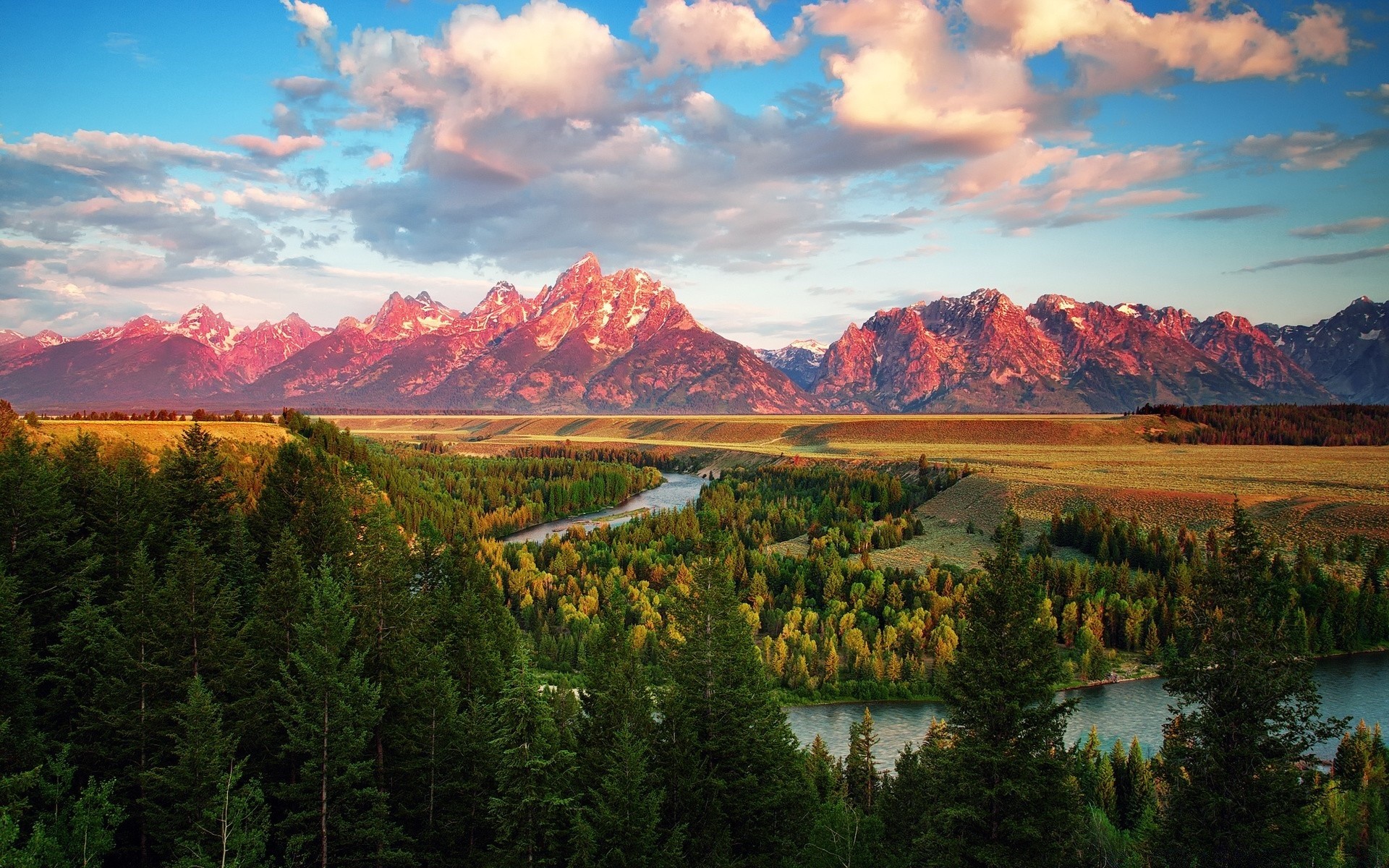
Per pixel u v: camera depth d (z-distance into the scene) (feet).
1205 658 135.13
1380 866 175.94
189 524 193.26
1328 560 439.63
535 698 148.25
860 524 584.40
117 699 156.25
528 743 144.87
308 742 146.41
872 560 501.56
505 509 651.25
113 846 134.51
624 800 140.15
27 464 200.95
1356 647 373.40
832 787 214.90
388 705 166.40
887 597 408.67
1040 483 652.89
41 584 187.83
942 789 135.74
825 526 579.07
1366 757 219.82
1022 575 134.31
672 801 157.48
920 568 481.05
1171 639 370.32
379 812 150.20
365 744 158.51
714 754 164.14
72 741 158.51
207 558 176.45
